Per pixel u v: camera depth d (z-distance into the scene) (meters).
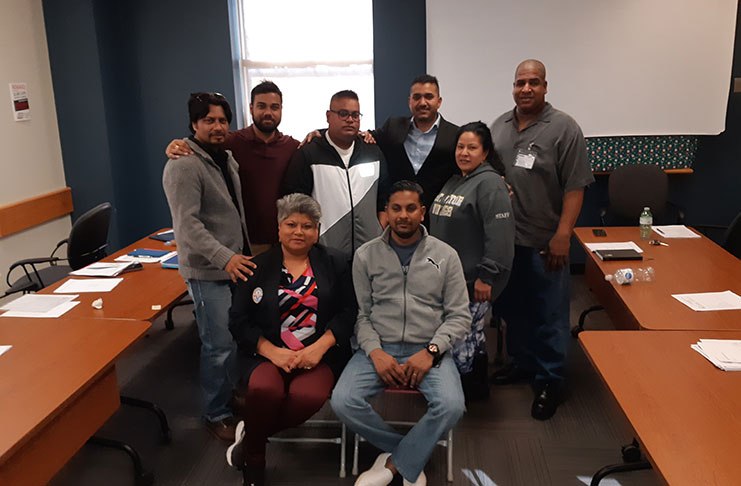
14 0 4.31
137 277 3.06
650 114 4.70
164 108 4.98
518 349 3.27
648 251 3.37
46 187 4.68
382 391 2.40
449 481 2.47
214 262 2.44
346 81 4.98
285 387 2.37
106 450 2.72
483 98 4.75
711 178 4.91
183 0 4.75
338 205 2.89
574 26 4.58
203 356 2.70
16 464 1.69
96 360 2.03
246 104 5.11
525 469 2.54
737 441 1.51
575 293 4.74
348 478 2.51
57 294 2.79
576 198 2.88
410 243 2.50
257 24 4.93
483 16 4.60
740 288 2.70
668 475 1.39
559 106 4.74
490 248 2.66
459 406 2.26
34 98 4.53
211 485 2.47
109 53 4.73
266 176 2.98
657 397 1.73
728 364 1.90
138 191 5.16
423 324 2.45
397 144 3.15
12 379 1.89
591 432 2.81
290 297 2.39
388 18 4.68
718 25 4.50
